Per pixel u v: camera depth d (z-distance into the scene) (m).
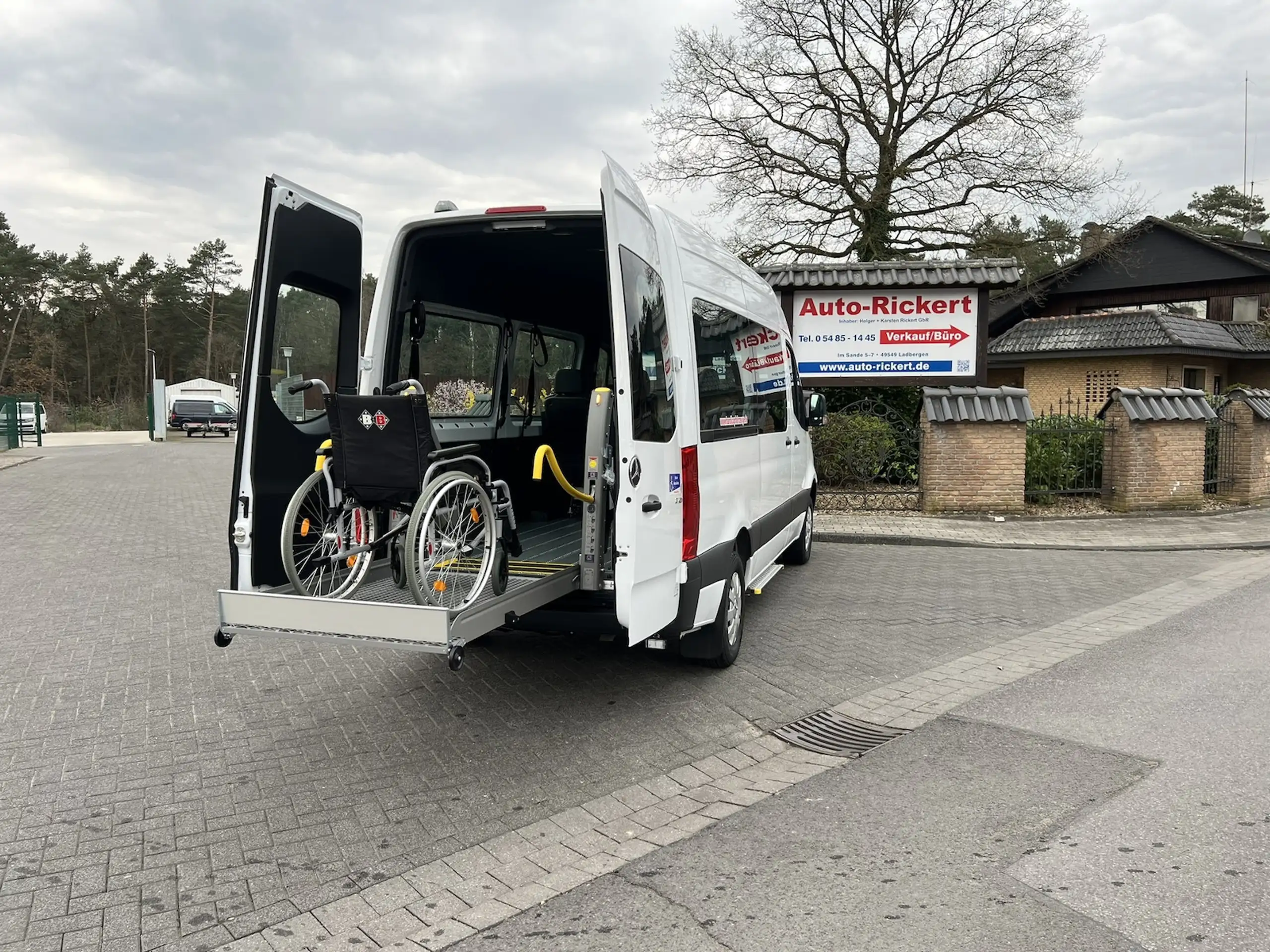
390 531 4.64
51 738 4.64
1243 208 44.94
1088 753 4.29
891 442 13.98
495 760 4.35
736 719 4.87
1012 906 2.96
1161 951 2.70
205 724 4.84
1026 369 22.67
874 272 13.23
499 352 6.79
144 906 3.09
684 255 5.18
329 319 4.80
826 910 2.98
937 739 4.54
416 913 3.05
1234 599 7.80
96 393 66.19
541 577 4.54
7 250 59.78
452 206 5.12
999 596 7.96
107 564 9.48
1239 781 3.92
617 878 3.25
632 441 4.12
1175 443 13.09
